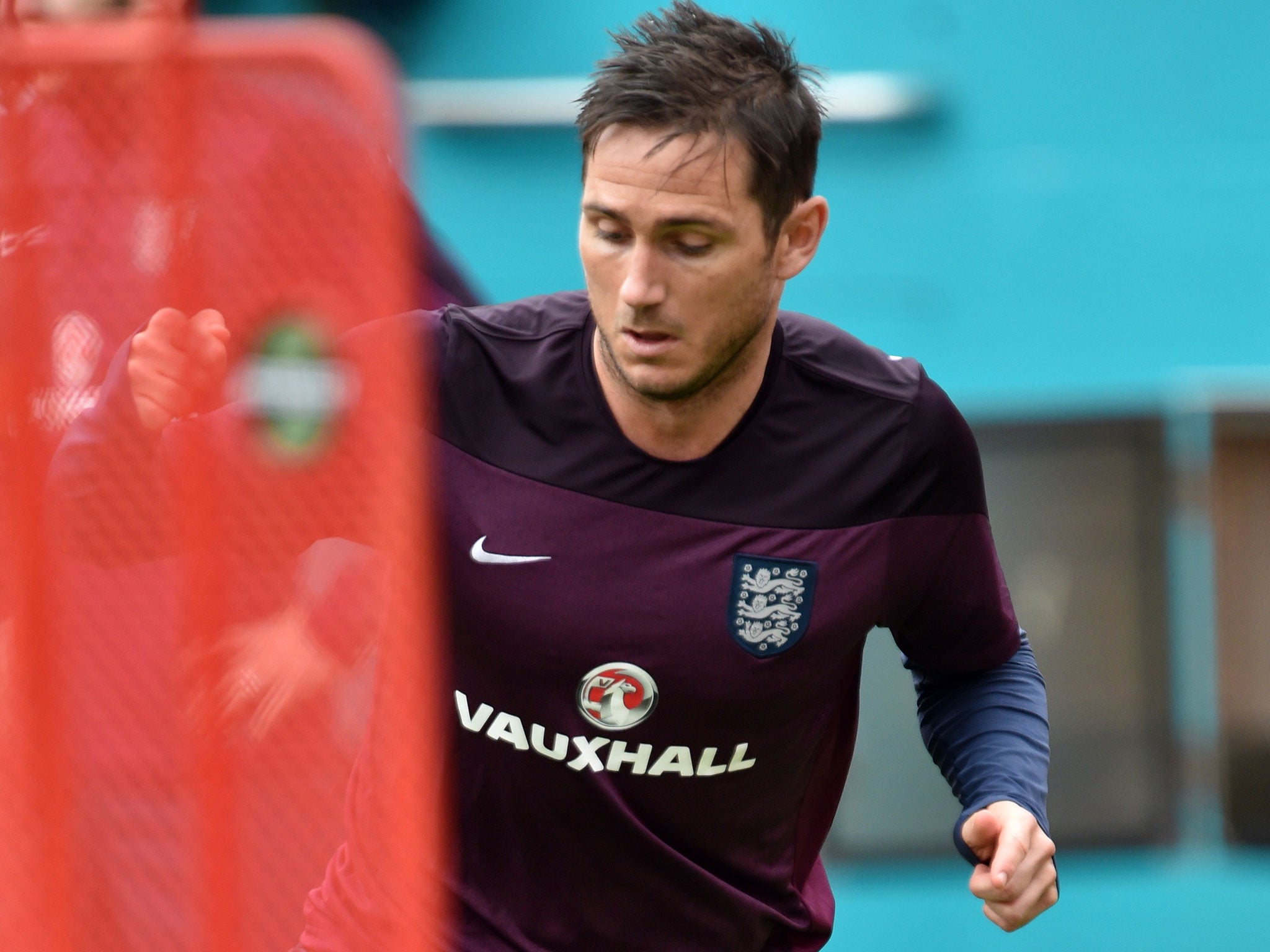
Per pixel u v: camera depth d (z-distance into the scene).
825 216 7.09
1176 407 16.94
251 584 5.60
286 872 5.66
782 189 6.46
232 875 5.65
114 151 5.45
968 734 7.91
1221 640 17.47
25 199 5.45
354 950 6.55
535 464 6.97
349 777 5.68
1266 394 16.75
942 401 7.32
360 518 5.57
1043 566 17.33
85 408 5.52
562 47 16.20
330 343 5.52
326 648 5.68
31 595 5.57
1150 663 17.55
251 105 5.44
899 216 16.77
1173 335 16.89
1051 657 17.55
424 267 9.12
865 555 7.21
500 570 6.93
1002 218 16.78
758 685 7.08
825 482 7.11
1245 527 17.20
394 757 5.73
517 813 7.25
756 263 6.48
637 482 6.95
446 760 7.23
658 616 6.93
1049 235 16.80
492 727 7.12
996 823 7.16
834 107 15.77
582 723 7.04
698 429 6.92
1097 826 17.67
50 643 5.58
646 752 7.11
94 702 5.59
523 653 6.96
